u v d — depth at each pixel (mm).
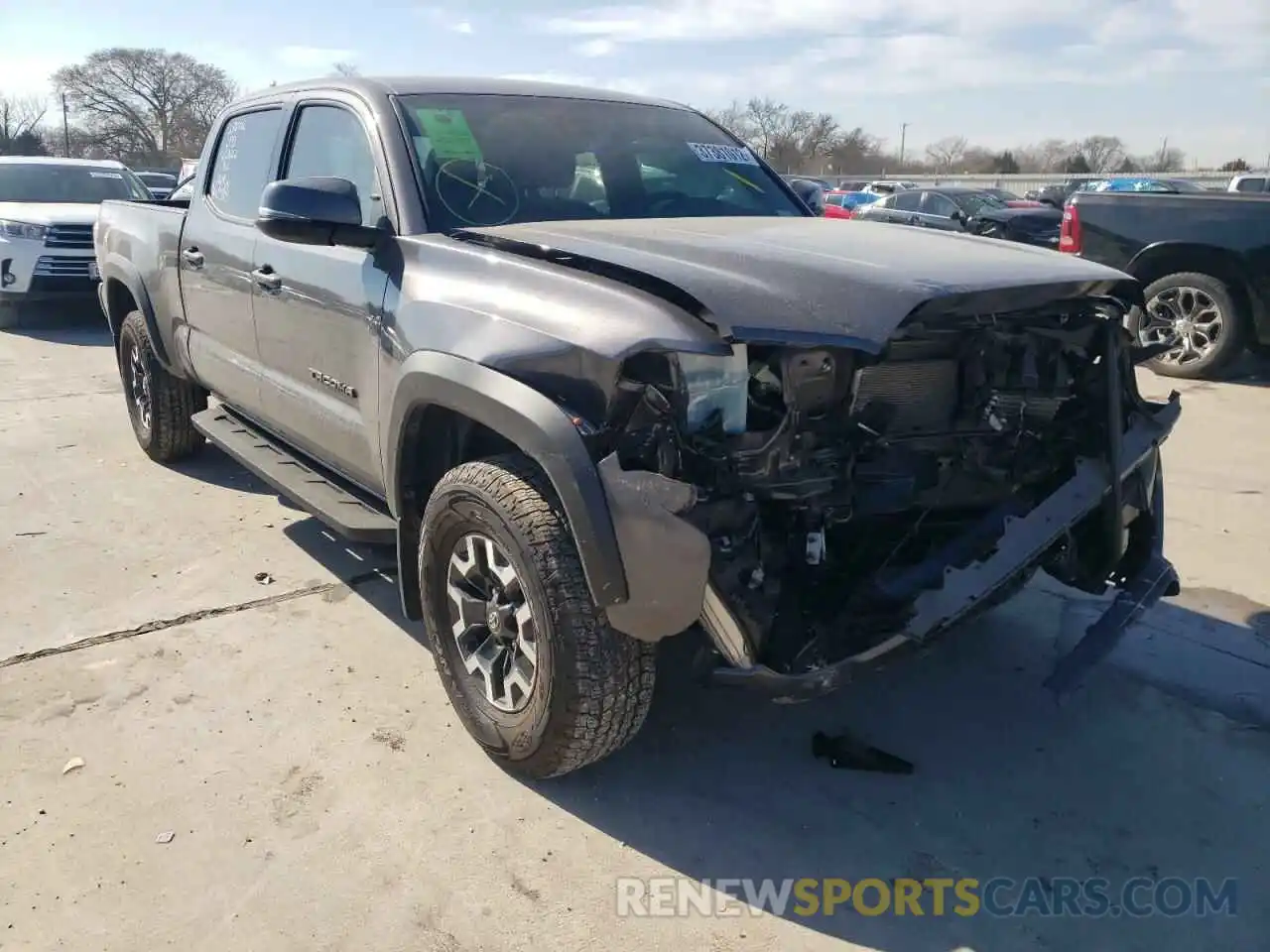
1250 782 3055
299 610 4062
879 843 2781
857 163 73500
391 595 4215
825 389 2594
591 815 2867
